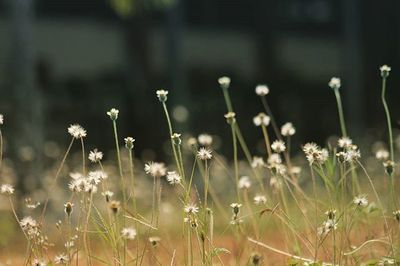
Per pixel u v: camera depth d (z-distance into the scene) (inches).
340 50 1466.5
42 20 1242.0
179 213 287.4
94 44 1266.0
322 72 1446.9
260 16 1359.5
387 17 1469.0
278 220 214.8
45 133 1083.3
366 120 1363.2
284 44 1435.8
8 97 637.9
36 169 536.7
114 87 1200.8
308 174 419.2
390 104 1382.9
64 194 398.0
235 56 1389.0
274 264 185.8
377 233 189.2
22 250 268.1
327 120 1279.5
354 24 1232.2
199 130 1179.9
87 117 1141.7
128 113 990.4
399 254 170.4
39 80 1173.1
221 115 1205.7
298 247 175.3
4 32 1122.0
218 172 457.7
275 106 1275.8
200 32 1373.0
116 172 478.3
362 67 1438.2
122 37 1274.6
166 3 925.2
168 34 1048.8
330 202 167.9
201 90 1301.7
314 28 1465.3
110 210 165.8
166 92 165.3
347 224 176.4
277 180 179.9
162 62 1301.7
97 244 209.2
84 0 1274.6
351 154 165.8
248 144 1101.1
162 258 194.4
